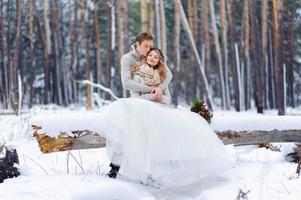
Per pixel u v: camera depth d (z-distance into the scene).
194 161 4.20
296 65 24.17
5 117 8.99
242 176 4.53
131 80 4.59
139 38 4.69
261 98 15.09
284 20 21.38
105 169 4.90
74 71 22.27
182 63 29.67
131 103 4.27
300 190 3.90
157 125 4.14
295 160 5.16
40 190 3.93
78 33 24.44
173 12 24.86
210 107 16.09
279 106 12.93
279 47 13.26
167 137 4.14
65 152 5.77
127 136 4.14
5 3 19.61
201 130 4.27
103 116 4.33
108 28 17.27
